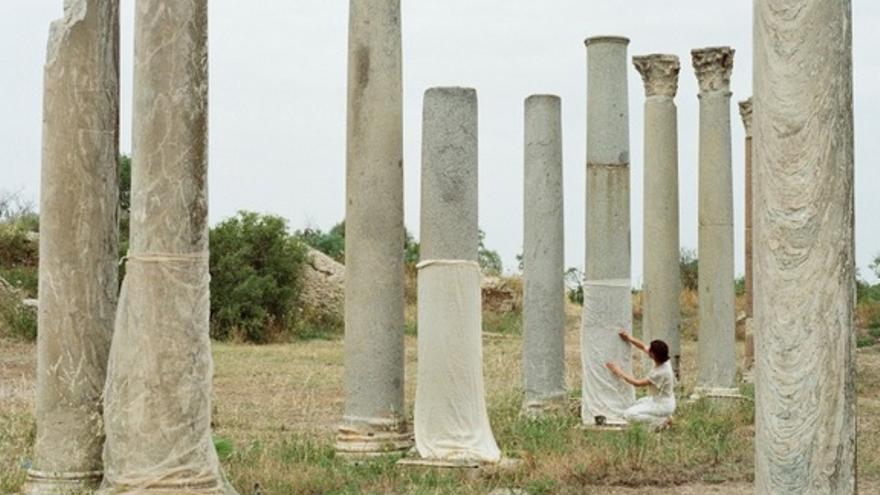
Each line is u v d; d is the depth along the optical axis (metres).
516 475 12.92
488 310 43.56
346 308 14.70
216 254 36.81
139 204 10.16
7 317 30.45
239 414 18.34
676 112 22.86
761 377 8.38
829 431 8.17
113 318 11.02
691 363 31.33
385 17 14.78
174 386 10.05
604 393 17.66
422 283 14.09
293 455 13.84
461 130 14.22
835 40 8.27
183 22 10.16
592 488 12.65
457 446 13.70
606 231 17.97
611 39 18.08
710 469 13.73
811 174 8.21
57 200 10.82
